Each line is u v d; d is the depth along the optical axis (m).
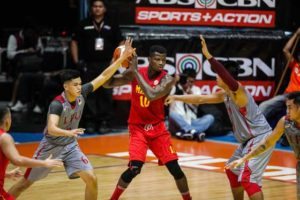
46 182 12.96
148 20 19.81
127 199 11.70
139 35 19.48
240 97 9.56
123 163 15.12
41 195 11.91
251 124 9.68
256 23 20.36
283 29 20.56
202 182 13.16
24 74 22.67
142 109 10.34
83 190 12.31
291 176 13.84
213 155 16.28
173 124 18.73
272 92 20.42
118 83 10.55
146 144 10.38
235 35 20.09
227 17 20.19
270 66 20.34
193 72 18.38
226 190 12.46
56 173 13.77
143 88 9.92
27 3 27.84
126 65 10.33
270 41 20.25
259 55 20.27
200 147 17.47
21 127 20.30
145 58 19.50
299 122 8.53
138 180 13.30
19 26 28.00
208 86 20.00
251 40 20.16
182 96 10.24
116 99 19.84
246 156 9.00
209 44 19.92
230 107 9.85
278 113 18.36
